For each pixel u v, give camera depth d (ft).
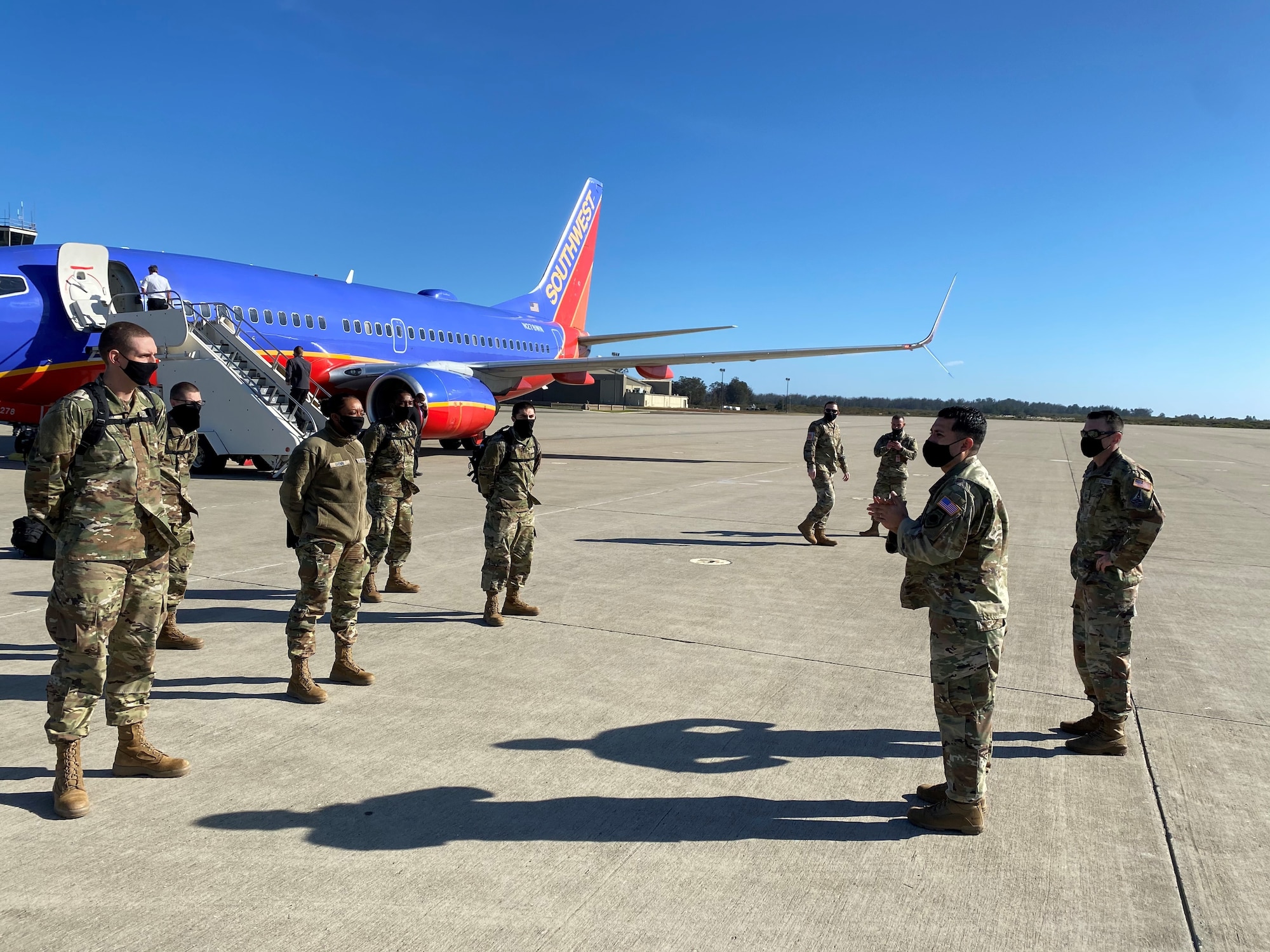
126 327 11.02
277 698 14.87
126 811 10.72
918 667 17.42
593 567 26.71
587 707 14.74
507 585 20.62
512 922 8.58
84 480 10.57
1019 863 10.03
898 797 11.75
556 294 100.01
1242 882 9.71
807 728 14.08
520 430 19.54
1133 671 17.37
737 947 8.27
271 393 48.47
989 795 11.87
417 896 9.01
